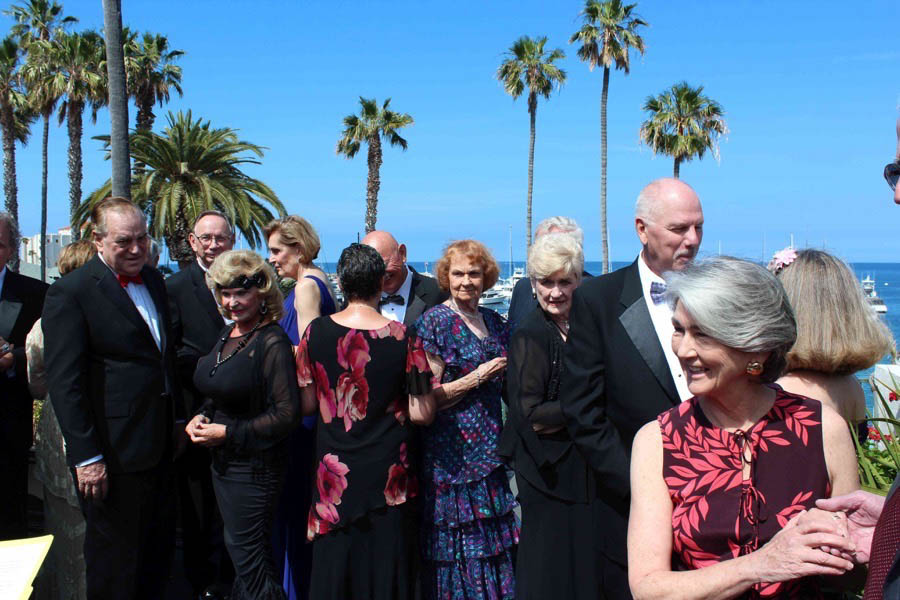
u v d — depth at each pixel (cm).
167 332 383
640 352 278
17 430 404
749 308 179
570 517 312
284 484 386
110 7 761
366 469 334
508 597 357
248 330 358
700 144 3591
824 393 249
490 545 353
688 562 187
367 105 3594
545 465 315
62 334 345
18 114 4462
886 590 148
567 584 309
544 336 328
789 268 257
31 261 3575
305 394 350
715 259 191
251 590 346
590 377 289
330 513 335
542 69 3878
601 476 281
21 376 405
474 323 377
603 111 3738
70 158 3653
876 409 417
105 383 355
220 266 351
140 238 360
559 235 335
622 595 285
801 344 245
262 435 342
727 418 191
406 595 338
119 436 355
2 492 399
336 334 340
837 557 159
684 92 3619
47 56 3534
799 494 182
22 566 192
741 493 183
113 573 357
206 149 2019
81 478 344
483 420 358
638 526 191
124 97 763
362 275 345
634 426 279
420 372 337
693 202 281
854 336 241
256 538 349
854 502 172
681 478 190
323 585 336
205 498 428
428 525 355
